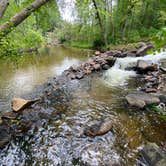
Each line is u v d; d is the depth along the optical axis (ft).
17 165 11.05
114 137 12.87
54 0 10.66
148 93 19.13
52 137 13.60
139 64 28.50
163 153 10.25
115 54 41.60
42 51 74.38
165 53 36.47
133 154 10.98
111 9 63.21
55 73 33.76
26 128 14.89
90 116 16.19
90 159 11.12
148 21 68.44
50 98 21.33
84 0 28.27
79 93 22.41
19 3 8.99
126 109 16.79
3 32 7.13
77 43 99.66
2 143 12.81
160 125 13.64
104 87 23.89
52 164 11.00
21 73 35.19
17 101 18.67
